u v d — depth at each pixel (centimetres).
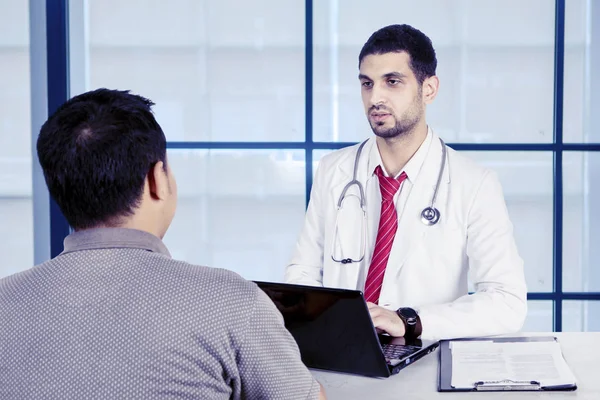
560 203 262
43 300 80
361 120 263
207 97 262
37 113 258
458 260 181
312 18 259
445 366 130
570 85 259
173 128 263
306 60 261
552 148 261
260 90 262
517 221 264
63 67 254
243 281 85
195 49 261
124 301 79
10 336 78
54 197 86
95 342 77
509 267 170
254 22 260
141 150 85
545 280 266
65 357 77
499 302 160
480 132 262
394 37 178
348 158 198
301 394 87
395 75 177
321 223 199
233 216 266
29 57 257
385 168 190
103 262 82
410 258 181
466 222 180
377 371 125
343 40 260
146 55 260
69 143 83
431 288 181
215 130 263
